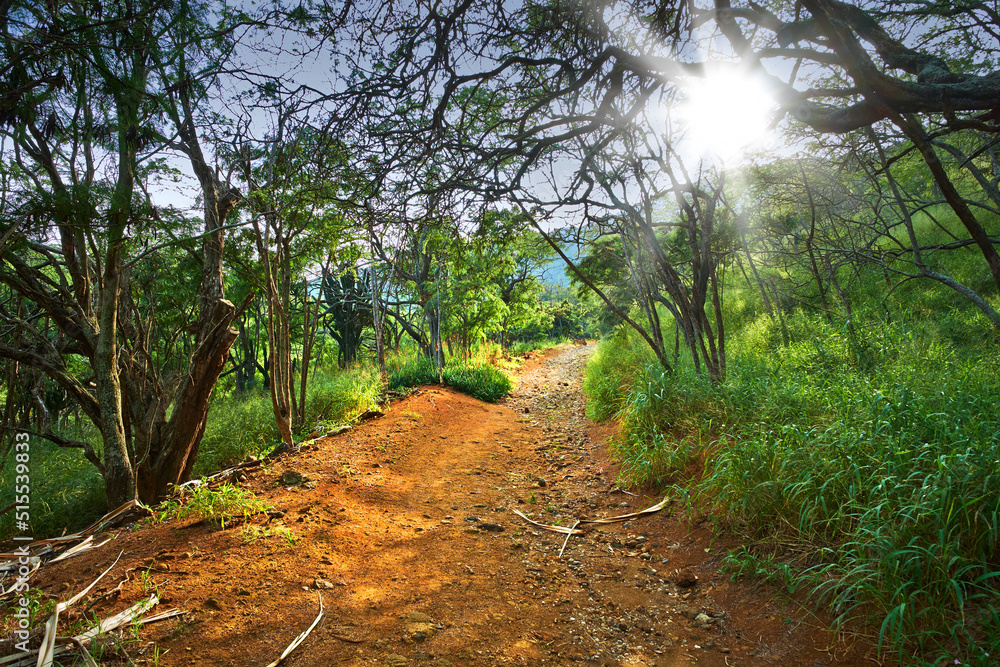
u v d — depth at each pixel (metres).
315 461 5.80
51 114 4.42
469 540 4.11
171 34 3.65
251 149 4.44
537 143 2.89
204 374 6.26
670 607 3.10
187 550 3.53
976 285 7.77
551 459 6.70
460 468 6.25
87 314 6.02
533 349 29.06
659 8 2.56
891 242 10.40
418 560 3.72
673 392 6.16
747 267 14.74
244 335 17.50
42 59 3.42
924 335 6.81
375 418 8.44
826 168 7.14
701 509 4.16
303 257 7.73
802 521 3.16
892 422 3.72
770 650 2.57
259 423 8.77
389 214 3.01
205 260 6.49
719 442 4.53
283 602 2.99
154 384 6.62
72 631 2.53
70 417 13.83
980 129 1.87
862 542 2.78
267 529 3.89
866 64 1.86
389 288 12.85
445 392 10.94
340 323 21.23
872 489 3.01
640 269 7.88
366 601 3.08
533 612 3.07
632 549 3.96
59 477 7.31
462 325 15.41
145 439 6.09
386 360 16.38
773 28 2.18
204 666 2.40
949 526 2.66
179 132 5.15
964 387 4.44
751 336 9.63
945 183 2.05
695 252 6.15
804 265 10.70
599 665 2.56
